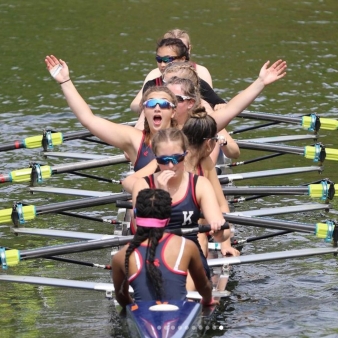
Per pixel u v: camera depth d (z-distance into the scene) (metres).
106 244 23.66
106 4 76.81
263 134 43.59
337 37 64.12
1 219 25.97
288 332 21.45
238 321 22.19
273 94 50.19
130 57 58.53
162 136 20.70
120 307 22.03
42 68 56.44
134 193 21.17
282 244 29.77
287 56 58.53
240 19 70.25
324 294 24.69
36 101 49.19
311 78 53.53
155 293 19.59
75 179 37.62
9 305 24.30
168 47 30.98
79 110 24.28
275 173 31.03
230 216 23.95
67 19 70.88
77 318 22.84
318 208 27.66
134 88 51.41
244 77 53.16
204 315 21.03
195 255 20.16
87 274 27.17
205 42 62.28
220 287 23.39
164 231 20.03
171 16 71.56
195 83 26.34
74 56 59.03
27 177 29.33
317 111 47.09
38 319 22.95
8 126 44.53
